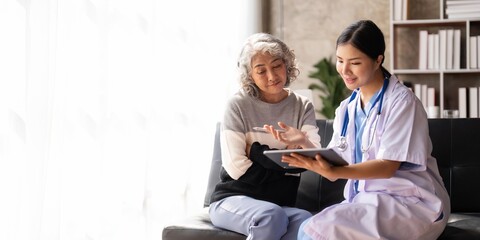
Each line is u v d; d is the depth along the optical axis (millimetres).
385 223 2318
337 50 2455
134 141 3633
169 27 4027
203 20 4508
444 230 2574
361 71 2410
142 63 3672
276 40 2871
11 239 2756
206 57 4547
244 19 5293
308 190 3180
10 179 2762
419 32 5570
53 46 2877
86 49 3182
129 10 3559
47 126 2848
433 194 2359
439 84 5691
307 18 5945
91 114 3221
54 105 2955
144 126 3688
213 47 4668
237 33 5164
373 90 2512
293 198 2826
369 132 2463
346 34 2422
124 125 3529
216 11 4730
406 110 2375
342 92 5762
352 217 2312
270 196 2768
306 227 2332
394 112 2391
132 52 3592
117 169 3494
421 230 2330
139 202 3674
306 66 5945
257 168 2768
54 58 2879
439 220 2359
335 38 5898
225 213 2686
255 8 5469
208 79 4578
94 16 3213
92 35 3213
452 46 5426
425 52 5480
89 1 3188
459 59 5410
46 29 2824
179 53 4152
